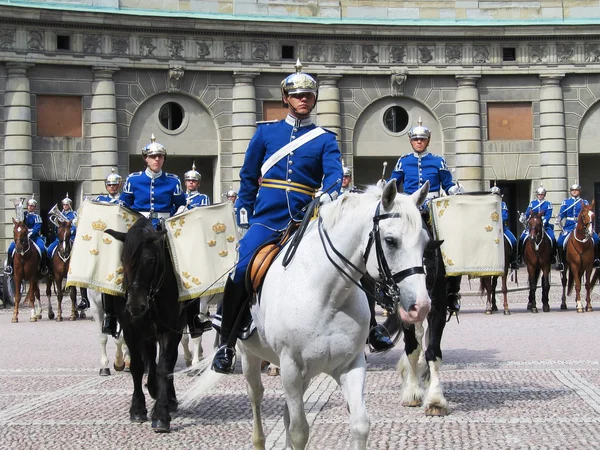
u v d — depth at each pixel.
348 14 51.78
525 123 53.47
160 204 16.67
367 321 9.88
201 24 49.38
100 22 47.88
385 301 9.35
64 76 48.22
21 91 47.28
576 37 53.03
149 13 48.72
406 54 52.19
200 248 14.65
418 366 15.86
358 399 9.48
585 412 14.05
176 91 49.75
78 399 16.45
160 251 13.98
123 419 14.47
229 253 14.95
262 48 50.75
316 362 9.72
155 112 49.72
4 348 24.61
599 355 20.78
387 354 21.67
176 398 15.55
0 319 34.25
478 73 52.59
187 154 50.25
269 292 10.23
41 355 23.03
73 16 47.41
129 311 13.43
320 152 11.17
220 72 50.47
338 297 9.60
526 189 55.38
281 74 51.38
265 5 50.91
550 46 53.03
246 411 14.93
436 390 14.16
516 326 27.59
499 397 15.55
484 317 30.80
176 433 13.37
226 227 15.01
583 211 32.72
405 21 52.12
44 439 13.05
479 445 12.05
